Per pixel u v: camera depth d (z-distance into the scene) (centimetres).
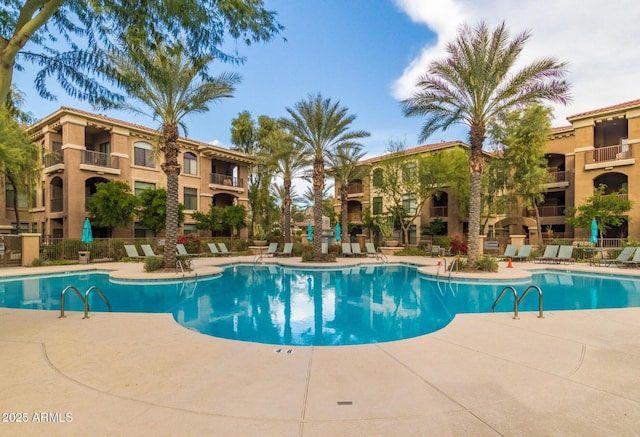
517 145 2352
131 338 511
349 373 384
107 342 491
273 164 2564
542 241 2395
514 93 1367
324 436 259
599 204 2088
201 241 2444
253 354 447
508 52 1320
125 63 812
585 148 2381
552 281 1309
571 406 307
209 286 1224
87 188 2375
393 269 1761
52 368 392
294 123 1931
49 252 1773
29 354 439
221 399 320
